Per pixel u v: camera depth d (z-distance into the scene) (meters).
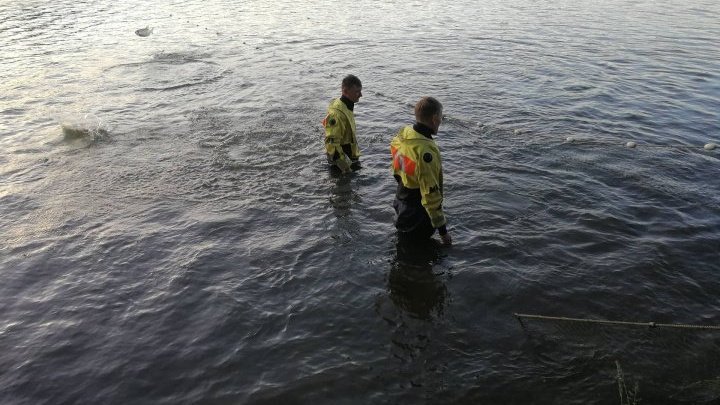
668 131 8.55
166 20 20.72
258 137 8.42
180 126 9.02
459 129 8.69
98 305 4.55
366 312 4.41
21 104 10.39
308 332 4.19
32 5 23.92
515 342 4.05
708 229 5.53
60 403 3.58
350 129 7.13
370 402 3.52
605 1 23.44
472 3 23.83
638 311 4.35
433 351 3.98
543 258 5.08
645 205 6.06
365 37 16.83
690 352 3.90
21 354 4.02
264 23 19.88
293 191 6.62
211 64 13.59
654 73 11.96
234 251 5.31
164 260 5.18
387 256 5.20
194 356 3.96
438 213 5.10
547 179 6.80
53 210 6.23
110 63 13.70
